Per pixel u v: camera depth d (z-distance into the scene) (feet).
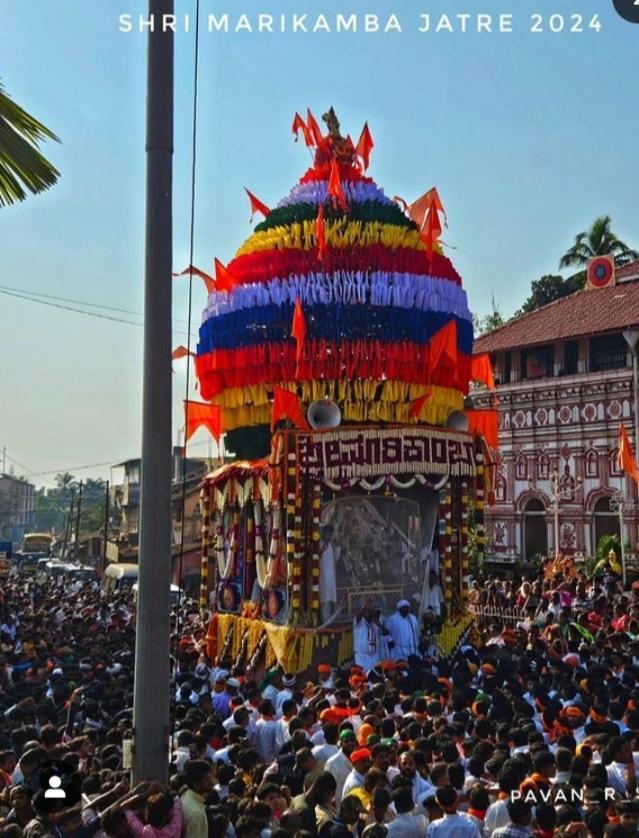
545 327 143.02
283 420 66.54
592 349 136.46
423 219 73.87
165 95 27.55
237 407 70.85
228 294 70.79
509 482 143.43
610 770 32.32
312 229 68.44
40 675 58.85
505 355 146.61
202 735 34.88
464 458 68.54
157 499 26.32
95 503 481.46
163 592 26.16
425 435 66.69
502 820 27.78
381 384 66.95
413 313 67.00
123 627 80.79
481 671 52.90
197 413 77.05
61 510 483.51
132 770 25.62
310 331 66.08
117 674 53.62
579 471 134.82
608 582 100.42
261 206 74.33
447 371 68.85
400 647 64.54
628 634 69.21
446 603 68.33
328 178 72.64
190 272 41.50
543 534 139.64
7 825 23.66
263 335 67.41
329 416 65.87
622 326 127.85
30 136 26.99
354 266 67.26
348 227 68.44
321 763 33.42
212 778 28.37
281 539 66.03
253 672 67.26
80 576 193.06
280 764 32.86
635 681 50.47
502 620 86.84
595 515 133.18
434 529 70.54
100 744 37.73
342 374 66.18
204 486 79.36
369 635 63.57
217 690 50.01
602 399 133.28
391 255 68.13
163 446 26.53
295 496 64.03
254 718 42.63
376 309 66.33
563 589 90.74
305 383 66.39
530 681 48.80
